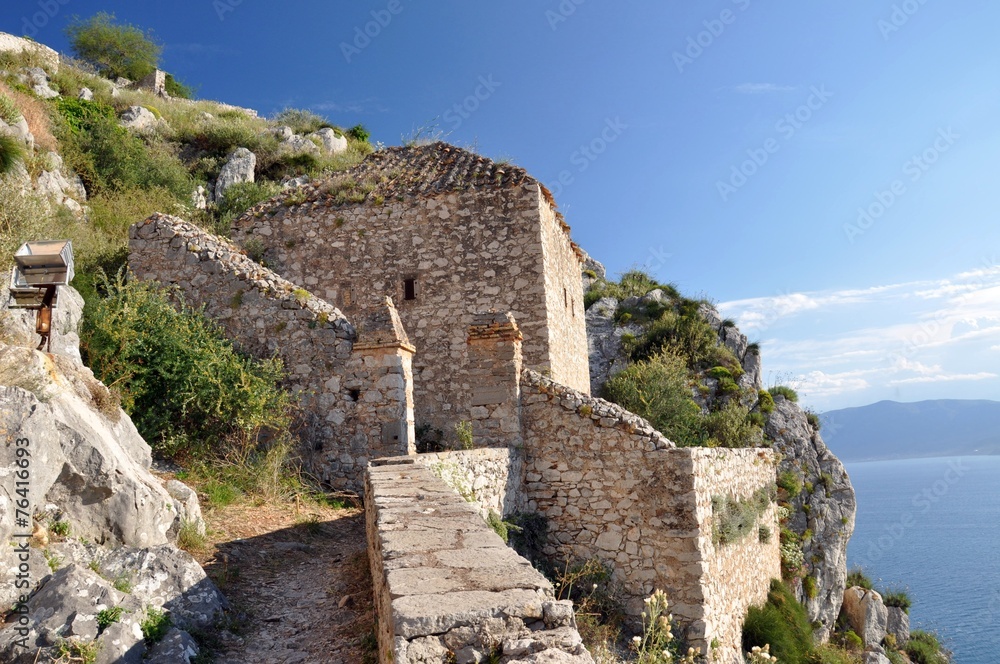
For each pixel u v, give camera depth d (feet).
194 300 42.24
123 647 14.89
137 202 73.61
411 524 15.21
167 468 32.83
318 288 55.01
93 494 19.93
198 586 19.06
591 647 30.17
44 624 14.48
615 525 37.37
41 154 60.85
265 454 35.78
